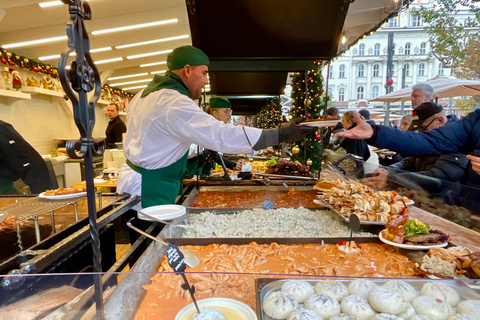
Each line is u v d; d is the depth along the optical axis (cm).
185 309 83
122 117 1004
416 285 91
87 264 143
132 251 117
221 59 313
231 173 386
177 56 210
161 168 204
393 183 216
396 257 132
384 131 176
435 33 507
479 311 78
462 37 478
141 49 636
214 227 175
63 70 64
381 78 1822
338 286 89
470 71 476
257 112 1006
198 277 91
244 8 265
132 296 86
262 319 80
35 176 238
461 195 158
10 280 79
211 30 286
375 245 145
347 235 158
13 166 224
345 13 261
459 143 189
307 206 225
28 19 407
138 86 1010
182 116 176
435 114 268
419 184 190
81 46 71
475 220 145
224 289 89
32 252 99
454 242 139
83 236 120
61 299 78
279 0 257
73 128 736
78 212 171
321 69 392
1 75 484
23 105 570
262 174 340
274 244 144
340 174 287
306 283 91
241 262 126
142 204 206
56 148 672
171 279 90
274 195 267
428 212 176
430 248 127
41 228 149
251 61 323
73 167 602
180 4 457
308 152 407
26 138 580
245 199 254
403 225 142
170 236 157
